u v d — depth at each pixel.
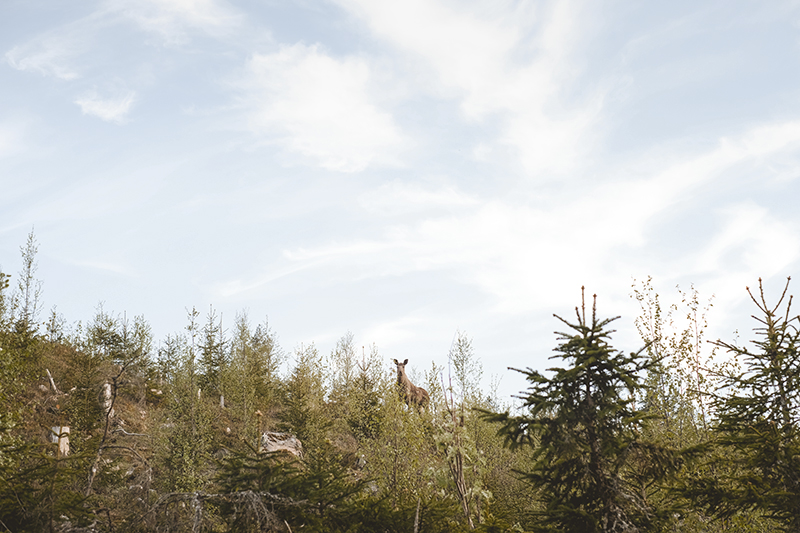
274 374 34.03
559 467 8.79
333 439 24.98
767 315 10.27
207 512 11.63
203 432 20.06
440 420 13.56
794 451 8.90
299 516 9.64
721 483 10.35
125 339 27.91
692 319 15.29
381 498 11.08
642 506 8.45
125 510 11.12
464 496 11.68
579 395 8.69
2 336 16.20
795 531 8.77
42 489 9.80
